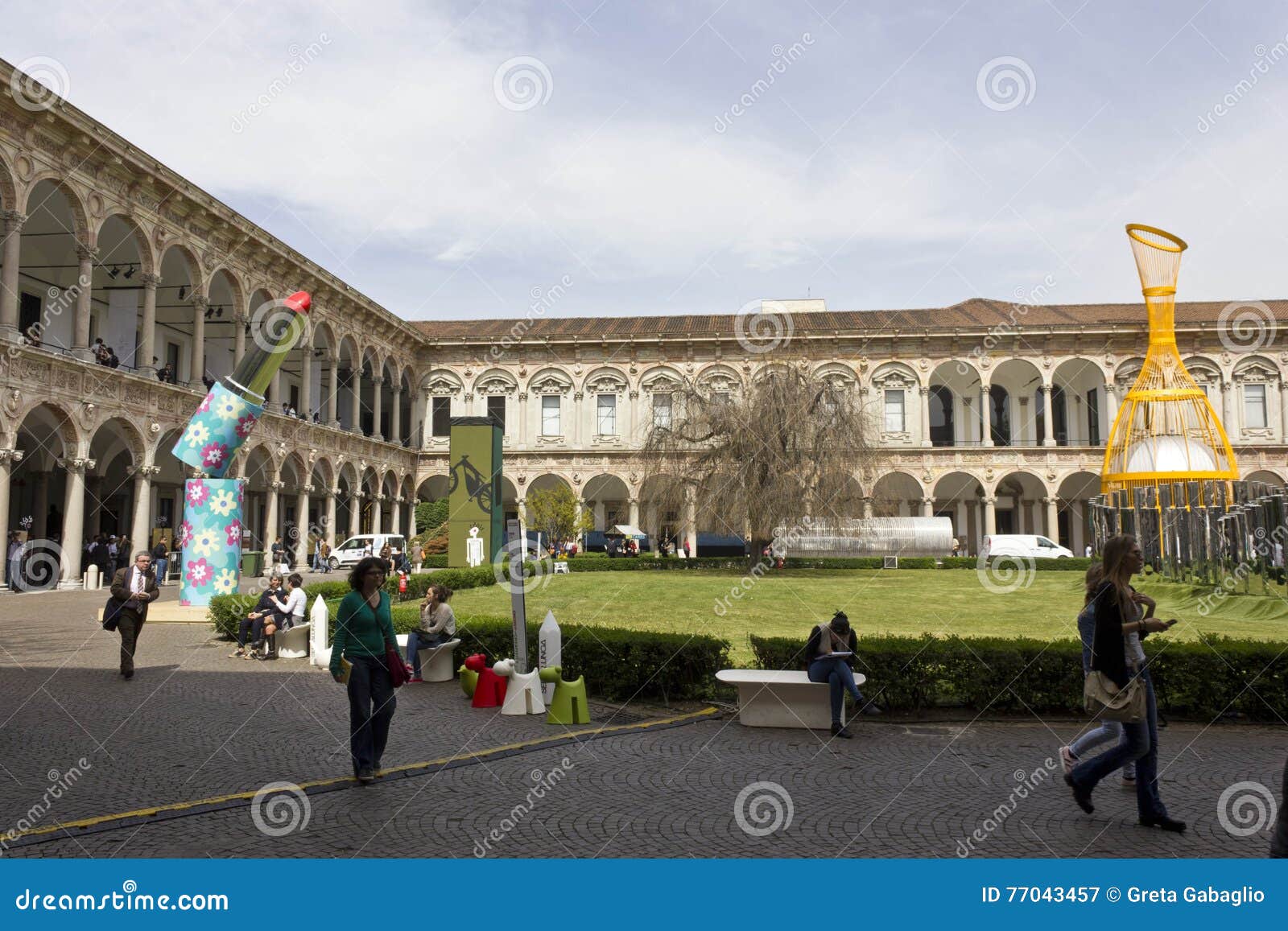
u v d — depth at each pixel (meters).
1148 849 6.53
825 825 7.05
